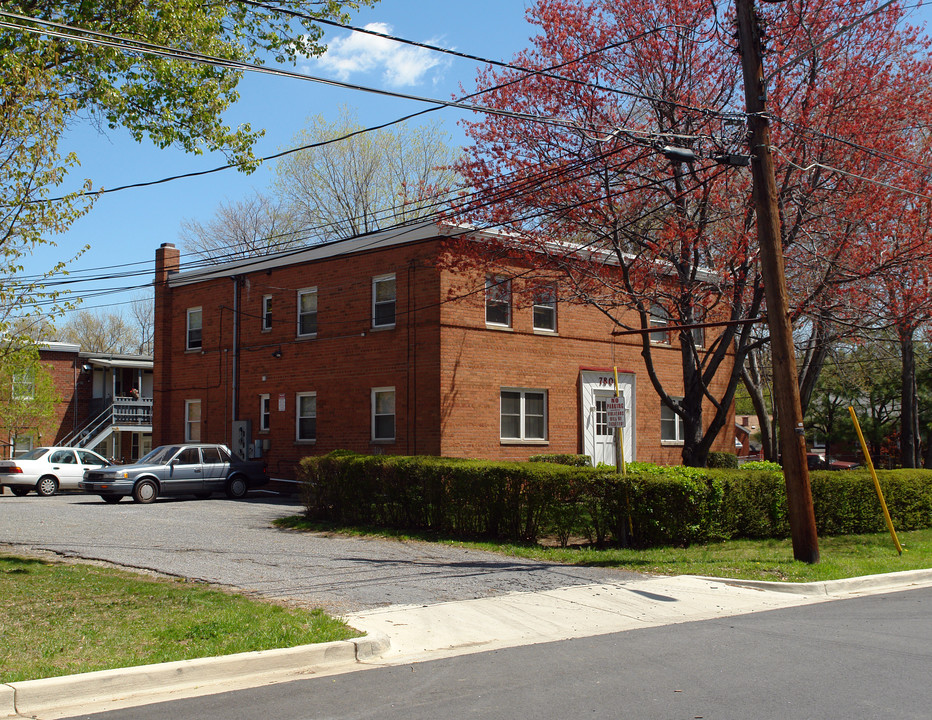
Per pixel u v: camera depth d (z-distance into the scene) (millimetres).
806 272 17656
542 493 14773
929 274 17047
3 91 11633
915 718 5996
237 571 11961
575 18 17156
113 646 7801
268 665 7500
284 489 26094
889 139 16656
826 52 16359
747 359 28172
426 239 22562
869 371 34125
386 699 6660
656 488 14477
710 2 16516
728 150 16641
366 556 13445
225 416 28516
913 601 11078
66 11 13648
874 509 17703
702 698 6547
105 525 17125
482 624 9375
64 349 40125
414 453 22578
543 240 17797
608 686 6934
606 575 12172
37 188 11844
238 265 28359
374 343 23891
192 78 14703
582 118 17344
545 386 24391
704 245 17453
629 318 26625
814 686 6867
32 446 38531
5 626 8547
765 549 14453
